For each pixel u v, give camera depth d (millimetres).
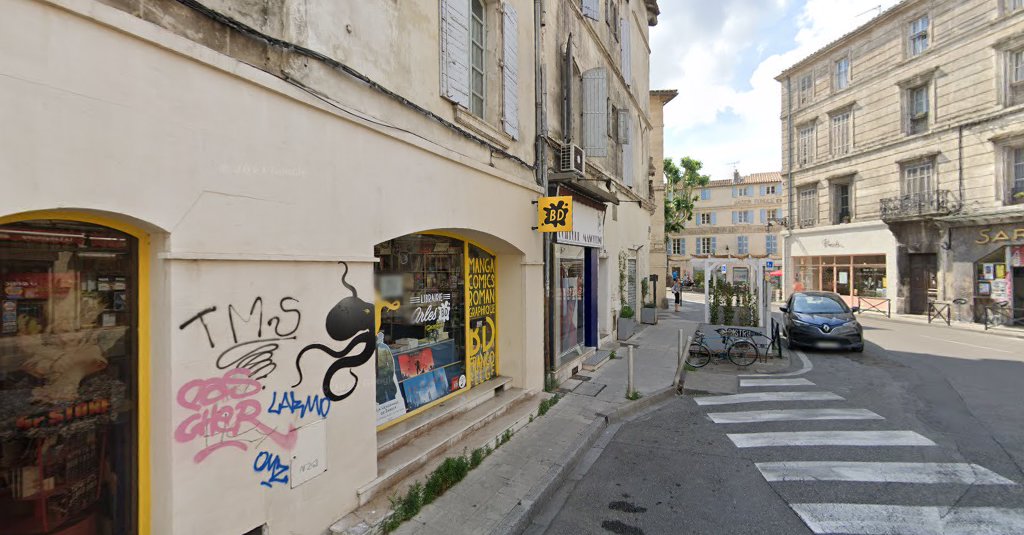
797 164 26172
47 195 2059
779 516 3912
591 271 10430
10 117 1958
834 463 4914
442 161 4773
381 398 4719
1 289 2211
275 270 3068
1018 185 16094
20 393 2273
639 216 16094
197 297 2637
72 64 2133
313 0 3316
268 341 3020
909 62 19656
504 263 6781
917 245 19156
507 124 6117
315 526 3320
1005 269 15844
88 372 2486
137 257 2613
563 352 8914
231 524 2801
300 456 3217
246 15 2977
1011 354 10734
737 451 5336
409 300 5207
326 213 3418
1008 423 5961
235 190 2822
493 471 4598
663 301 24391
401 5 4238
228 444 2791
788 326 11742
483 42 5996
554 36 8117
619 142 12531
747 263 11047
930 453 5078
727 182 45906
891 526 3709
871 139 21578
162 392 2541
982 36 16984
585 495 4395
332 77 3482
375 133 3877
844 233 22906
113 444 2564
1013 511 3881
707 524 3832
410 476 4223
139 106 2373
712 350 10438
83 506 2469
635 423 6441
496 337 6828
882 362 10031
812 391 7801
